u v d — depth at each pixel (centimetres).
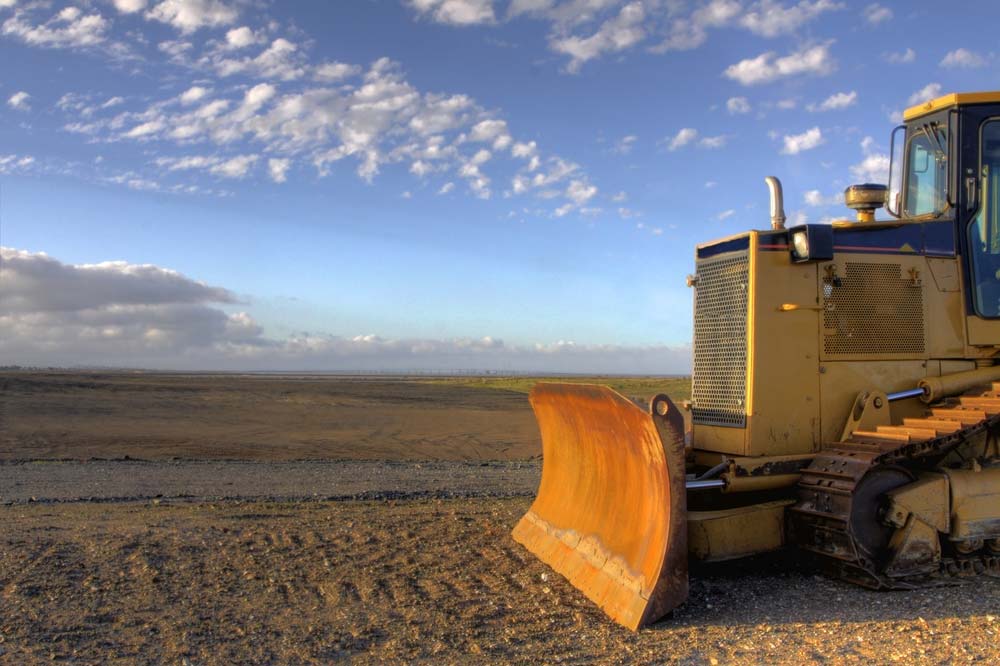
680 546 593
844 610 597
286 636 559
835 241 725
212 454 1825
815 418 710
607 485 712
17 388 3784
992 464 700
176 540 836
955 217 751
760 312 699
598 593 637
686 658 506
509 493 1229
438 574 724
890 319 732
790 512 681
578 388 702
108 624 580
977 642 517
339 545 830
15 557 752
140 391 4144
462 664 505
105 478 1357
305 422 2686
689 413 777
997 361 762
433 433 2420
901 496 646
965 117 745
